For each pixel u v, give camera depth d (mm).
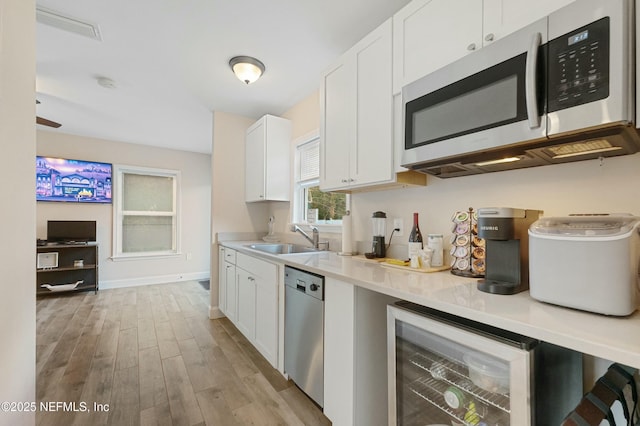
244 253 2570
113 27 1949
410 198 1855
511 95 1029
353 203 2285
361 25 1931
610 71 811
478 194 1509
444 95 1251
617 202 1086
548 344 865
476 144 1127
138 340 2592
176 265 5148
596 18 840
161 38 2072
